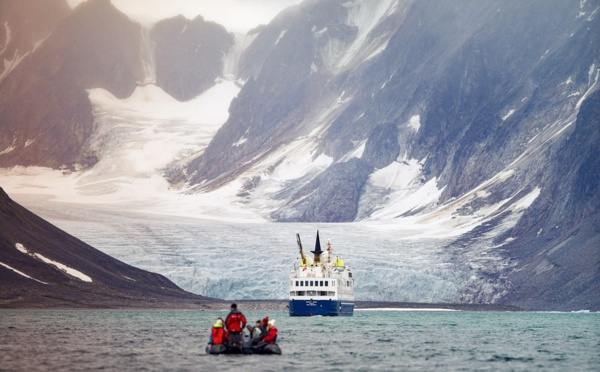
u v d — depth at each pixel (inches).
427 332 6318.9
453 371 3732.8
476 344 5137.8
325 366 3850.9
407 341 5329.7
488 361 4133.9
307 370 3703.3
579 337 5826.8
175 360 4008.4
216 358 4094.5
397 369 3784.5
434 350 4687.5
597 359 4249.5
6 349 4456.2
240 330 4296.3
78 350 4451.3
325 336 5743.1
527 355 4441.4
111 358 4077.3
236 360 4018.2
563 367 3897.6
